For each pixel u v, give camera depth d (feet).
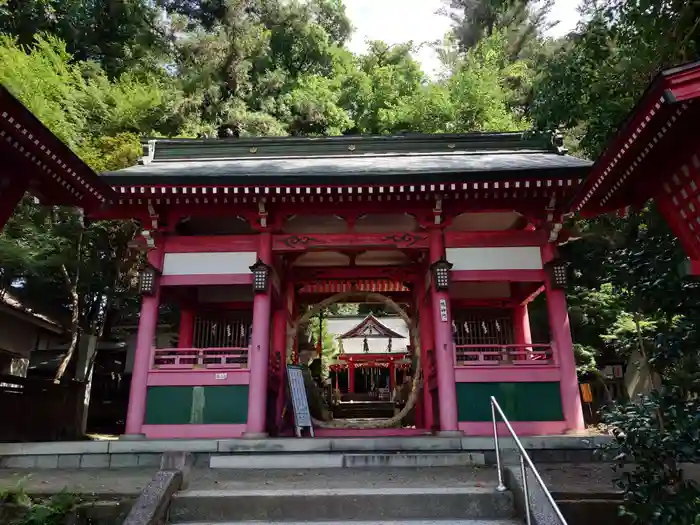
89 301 63.46
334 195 39.78
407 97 105.50
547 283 40.47
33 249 50.75
